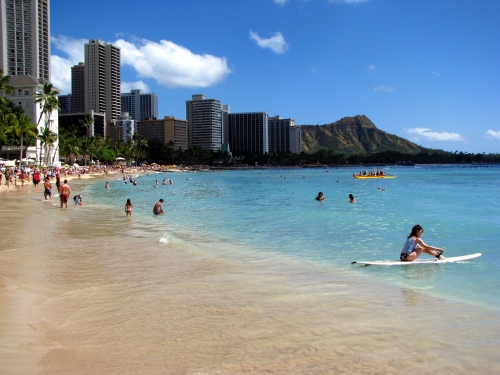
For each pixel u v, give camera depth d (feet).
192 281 37.37
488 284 36.78
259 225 76.84
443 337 24.70
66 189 102.73
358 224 78.33
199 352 22.39
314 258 48.29
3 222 75.36
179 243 57.36
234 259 47.42
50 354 21.93
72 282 36.58
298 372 20.18
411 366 21.01
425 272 41.32
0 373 19.58
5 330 25.04
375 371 20.42
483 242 58.70
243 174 500.33
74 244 55.36
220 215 93.20
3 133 256.73
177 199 141.49
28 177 219.41
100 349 22.70
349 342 23.84
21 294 32.55
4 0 588.09
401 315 28.50
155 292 33.71
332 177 389.60
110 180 298.35
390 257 49.11
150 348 22.88
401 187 219.00
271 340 24.04
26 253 48.80
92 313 28.53
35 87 371.15
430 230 70.49
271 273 40.78
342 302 31.32
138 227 73.00
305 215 93.30
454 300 32.07
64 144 417.08
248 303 30.91
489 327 26.35
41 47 626.23
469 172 548.31
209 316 28.04
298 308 29.81
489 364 21.33
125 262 45.06
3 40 590.55
